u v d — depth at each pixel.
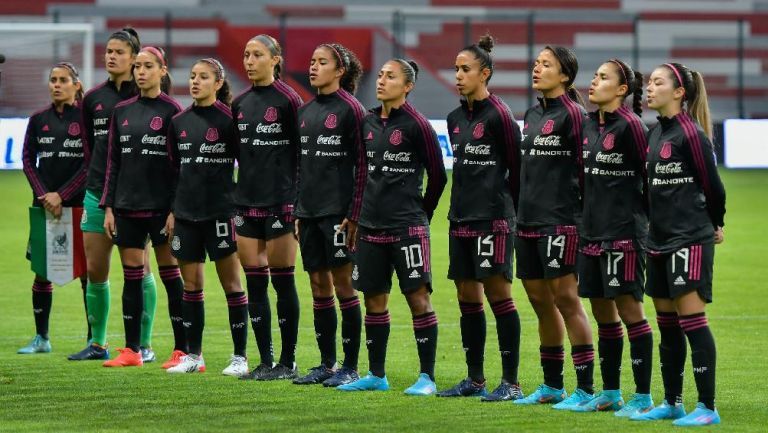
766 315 45.56
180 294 35.41
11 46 102.44
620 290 27.48
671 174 26.41
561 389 29.47
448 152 79.31
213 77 33.47
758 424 26.73
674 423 26.56
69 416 27.77
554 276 28.53
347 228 31.36
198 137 33.56
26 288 52.12
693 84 26.64
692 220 26.36
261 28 116.62
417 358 36.78
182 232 33.88
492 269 29.34
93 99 36.69
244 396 30.34
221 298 49.66
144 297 36.91
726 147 99.81
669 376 27.30
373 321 31.30
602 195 27.66
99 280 36.66
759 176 105.31
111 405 29.14
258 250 33.12
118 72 36.44
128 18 120.12
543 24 127.44
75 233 37.50
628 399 30.34
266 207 32.56
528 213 28.81
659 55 129.75
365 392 30.94
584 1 128.62
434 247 66.62
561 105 28.70
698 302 26.36
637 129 27.33
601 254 27.66
